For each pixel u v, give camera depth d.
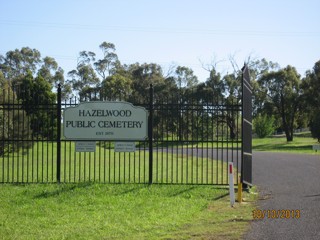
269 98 62.06
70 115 13.15
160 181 14.30
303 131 87.75
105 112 13.13
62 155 24.91
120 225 8.83
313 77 54.00
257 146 50.56
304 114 63.75
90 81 70.75
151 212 9.95
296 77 61.06
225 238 7.65
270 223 8.72
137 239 7.79
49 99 27.06
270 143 55.03
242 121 12.49
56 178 14.26
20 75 66.75
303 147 45.81
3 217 9.62
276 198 11.59
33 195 11.73
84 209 10.36
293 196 11.87
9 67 72.00
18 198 11.41
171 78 64.69
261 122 64.25
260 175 16.78
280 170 18.48
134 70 67.25
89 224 8.94
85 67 71.12
